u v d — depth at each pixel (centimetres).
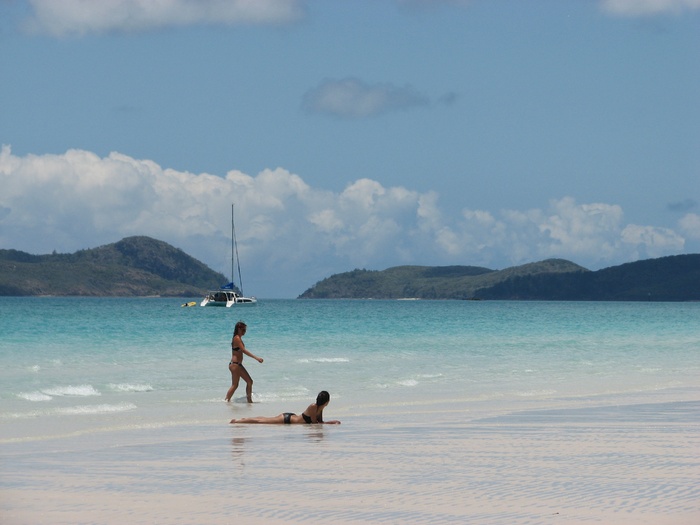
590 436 2767
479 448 2506
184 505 1741
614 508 1695
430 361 6400
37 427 2950
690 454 2383
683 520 1591
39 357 6106
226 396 3947
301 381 4806
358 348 7700
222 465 2219
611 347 8519
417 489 1900
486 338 9700
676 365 6384
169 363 5766
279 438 2747
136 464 2230
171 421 3166
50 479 2017
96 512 1681
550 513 1655
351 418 3303
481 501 1769
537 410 3566
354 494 1845
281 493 1858
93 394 4050
